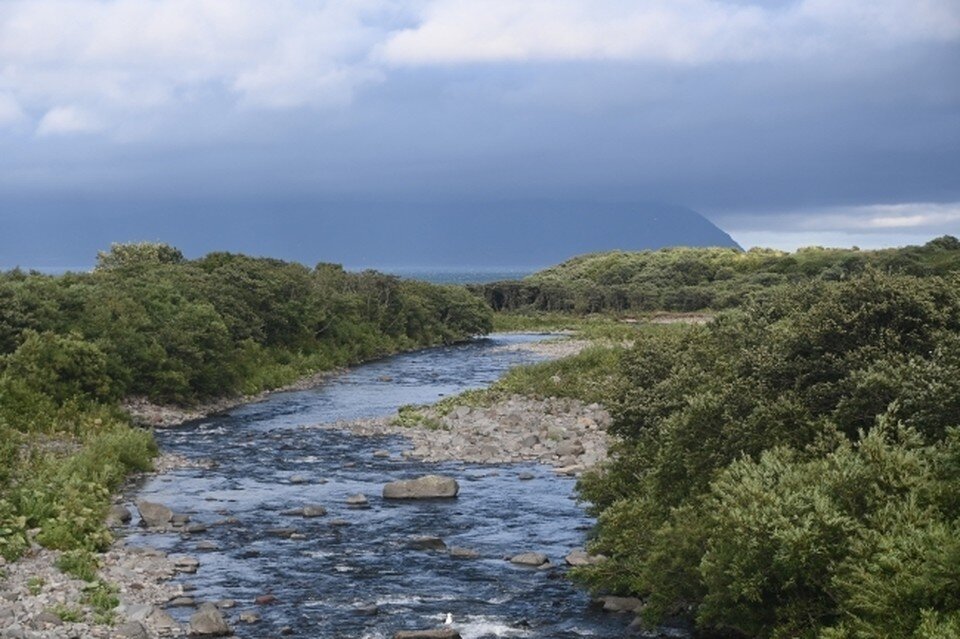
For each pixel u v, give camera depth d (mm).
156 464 36344
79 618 19016
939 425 17234
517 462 37469
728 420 19938
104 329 49719
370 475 34906
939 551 13742
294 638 18672
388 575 22859
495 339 109875
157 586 21672
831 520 15016
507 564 23766
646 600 19875
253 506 29906
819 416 19062
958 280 22844
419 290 105938
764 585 15852
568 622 19562
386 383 65750
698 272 161125
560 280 165875
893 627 13844
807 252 161875
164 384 50125
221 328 56312
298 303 75062
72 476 28953
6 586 20594
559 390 51594
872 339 20328
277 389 61719
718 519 16219
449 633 18688
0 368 43000
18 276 59594
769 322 29062
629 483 24141
